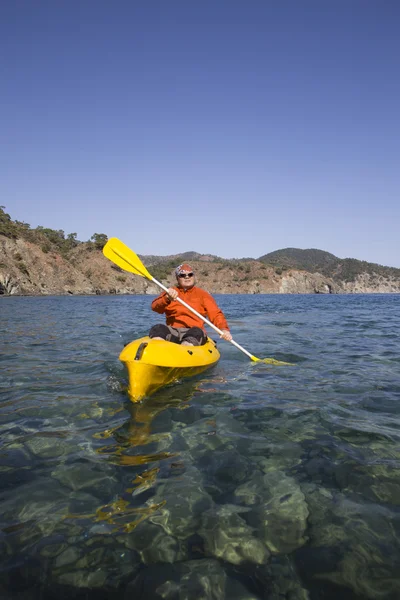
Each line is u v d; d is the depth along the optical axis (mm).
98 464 2164
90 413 3027
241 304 26891
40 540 1537
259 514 1712
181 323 5266
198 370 4367
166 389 3717
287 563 1438
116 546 1508
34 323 10477
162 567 1411
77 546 1507
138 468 2119
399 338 7363
